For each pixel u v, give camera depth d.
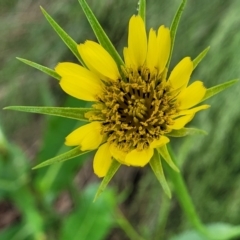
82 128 0.09
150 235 0.19
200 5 0.19
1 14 0.25
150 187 0.20
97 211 0.15
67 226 0.15
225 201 0.17
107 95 0.10
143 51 0.09
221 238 0.12
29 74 0.23
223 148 0.17
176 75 0.09
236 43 0.17
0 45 0.24
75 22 0.22
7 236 0.17
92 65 0.09
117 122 0.10
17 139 0.24
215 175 0.17
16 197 0.15
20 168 0.15
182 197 0.11
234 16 0.17
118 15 0.20
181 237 0.14
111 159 0.09
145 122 0.09
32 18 0.24
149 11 0.19
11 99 0.23
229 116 0.17
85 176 0.23
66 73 0.09
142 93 0.10
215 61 0.17
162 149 0.09
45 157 0.15
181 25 0.19
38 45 0.23
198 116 0.17
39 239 0.16
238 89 0.17
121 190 0.21
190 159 0.18
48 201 0.16
